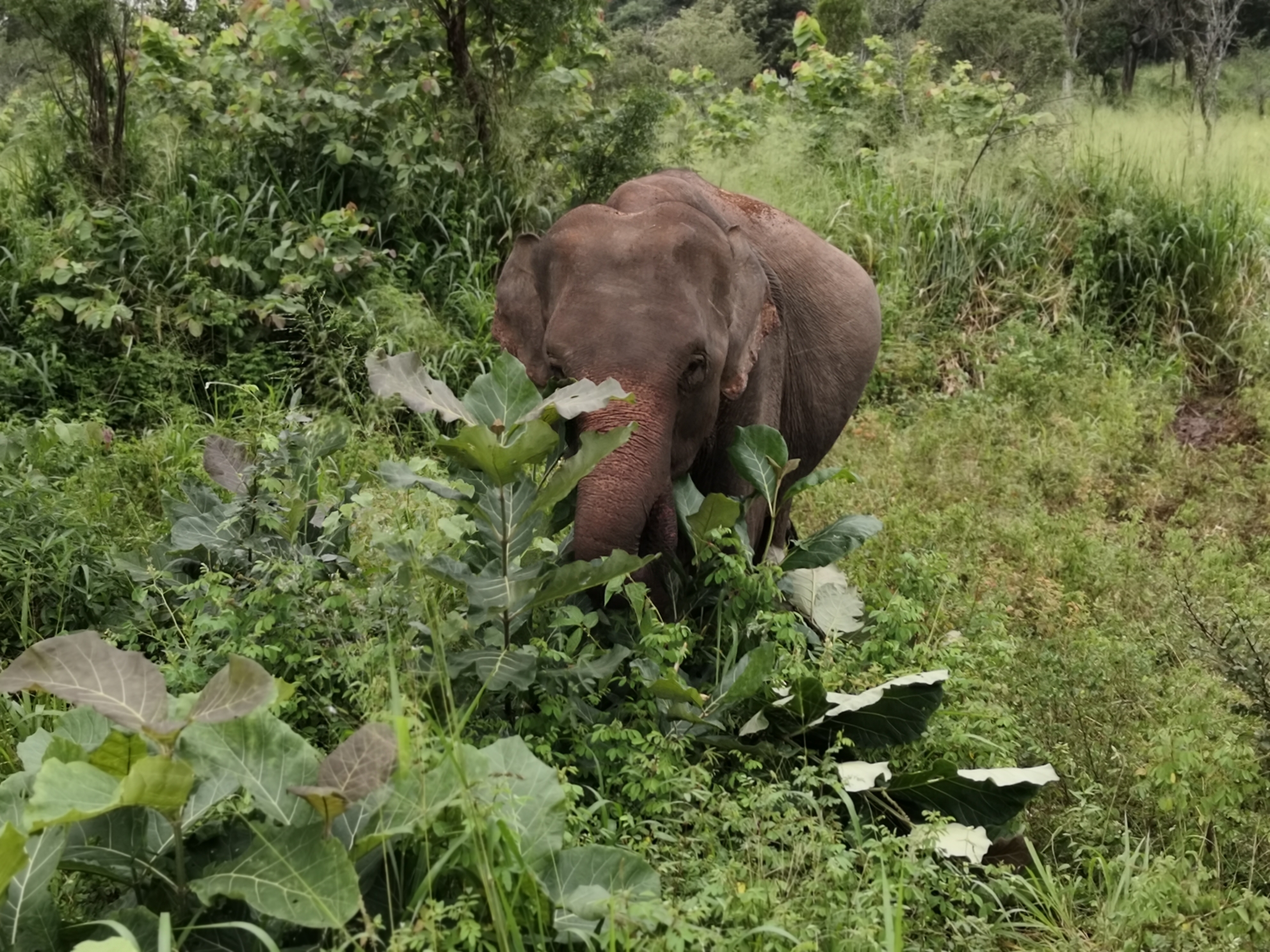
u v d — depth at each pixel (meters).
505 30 7.77
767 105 11.01
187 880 2.31
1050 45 18.39
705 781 2.96
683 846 2.81
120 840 2.31
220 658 3.08
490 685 2.88
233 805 2.40
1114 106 17.17
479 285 7.05
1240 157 10.18
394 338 6.39
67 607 4.14
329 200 7.37
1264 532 6.15
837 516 5.81
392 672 2.37
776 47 30.80
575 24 8.16
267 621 3.00
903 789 3.28
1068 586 5.23
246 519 3.52
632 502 3.40
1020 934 2.91
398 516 3.36
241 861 2.19
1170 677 3.93
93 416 5.45
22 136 7.68
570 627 3.48
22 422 5.66
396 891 2.38
